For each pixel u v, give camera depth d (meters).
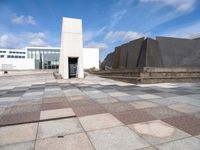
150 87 13.33
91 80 20.52
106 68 31.89
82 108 6.88
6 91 12.24
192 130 4.43
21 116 5.89
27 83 17.59
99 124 4.99
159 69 16.62
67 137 4.14
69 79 21.89
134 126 4.79
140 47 19.08
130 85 14.96
